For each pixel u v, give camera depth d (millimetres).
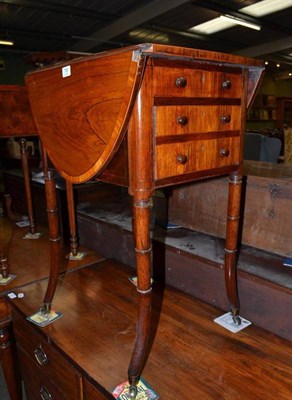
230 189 941
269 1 4078
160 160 711
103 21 4762
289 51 6258
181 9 4234
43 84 871
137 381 765
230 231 967
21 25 4824
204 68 753
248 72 872
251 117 8055
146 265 737
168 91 692
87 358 887
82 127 766
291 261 1071
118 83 646
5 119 1284
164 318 1053
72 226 1529
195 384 790
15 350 1388
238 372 830
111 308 1128
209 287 1126
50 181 1036
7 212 2135
